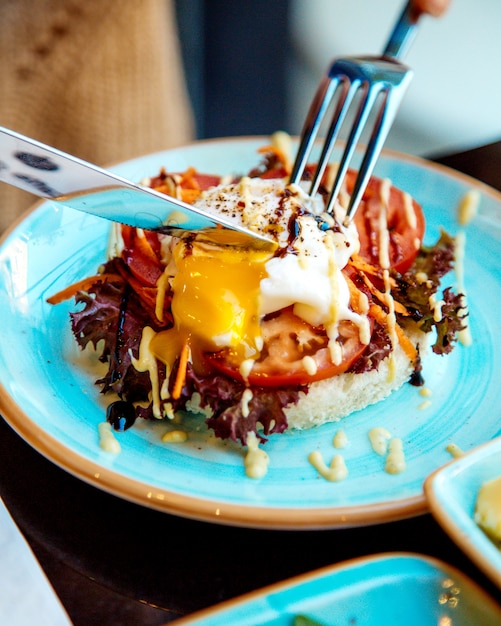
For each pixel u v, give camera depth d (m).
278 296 0.37
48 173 0.34
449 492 0.32
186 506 0.34
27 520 0.35
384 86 0.44
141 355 0.39
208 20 0.97
